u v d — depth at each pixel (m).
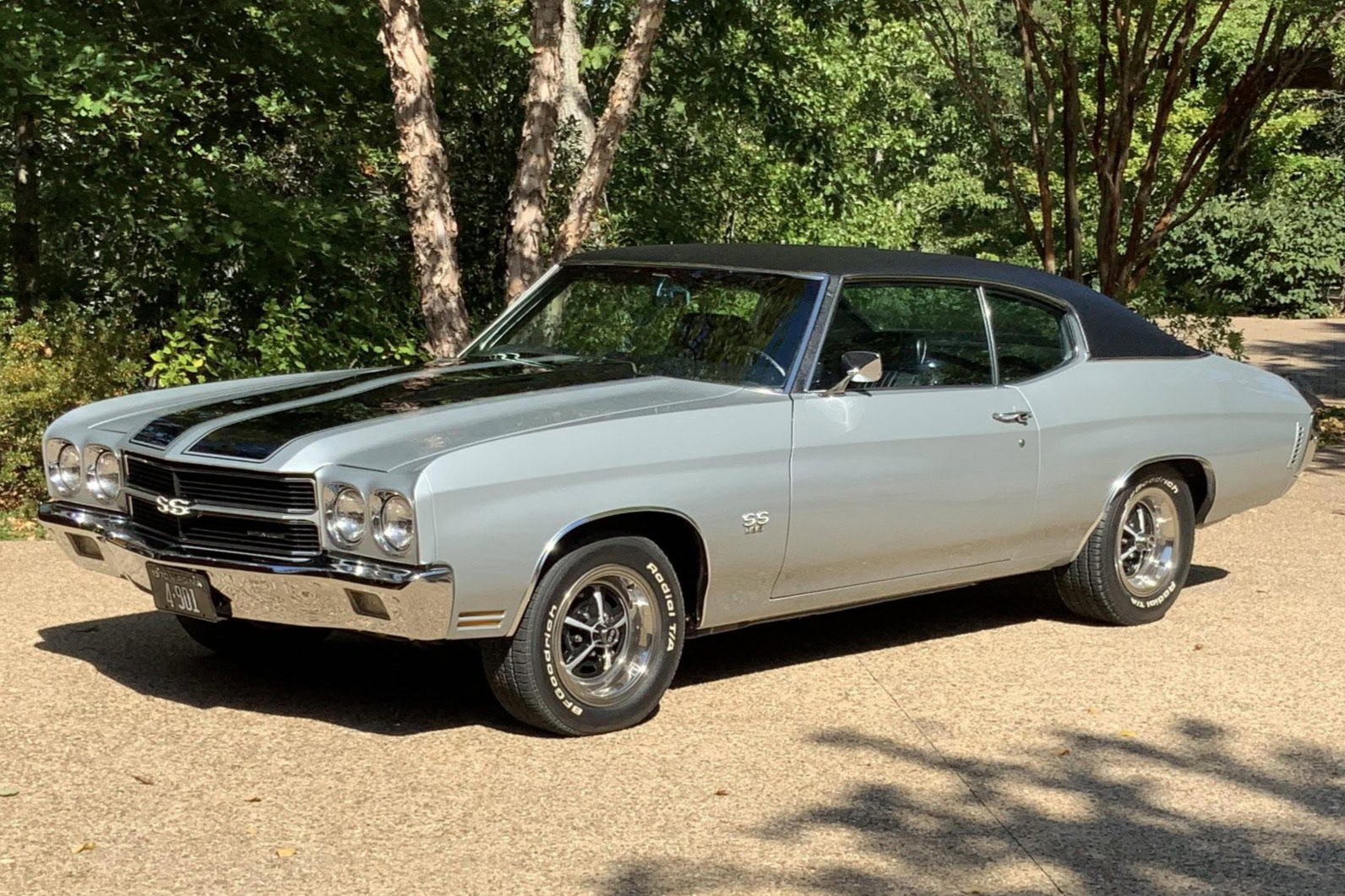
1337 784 5.07
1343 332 27.70
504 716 5.51
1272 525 9.70
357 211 11.59
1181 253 32.53
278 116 13.19
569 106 14.99
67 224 12.21
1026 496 6.46
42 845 4.21
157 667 5.99
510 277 9.70
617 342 6.25
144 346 9.78
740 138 19.75
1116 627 7.08
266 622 5.14
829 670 6.29
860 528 5.89
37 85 10.07
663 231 15.54
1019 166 28.44
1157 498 7.14
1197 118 24.42
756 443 5.52
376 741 5.18
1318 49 15.20
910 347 6.19
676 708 5.70
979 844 4.46
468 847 4.30
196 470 5.12
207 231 11.11
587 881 4.09
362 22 12.27
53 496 5.76
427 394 5.60
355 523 4.86
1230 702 5.95
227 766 4.89
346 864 4.15
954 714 5.71
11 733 5.14
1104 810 4.77
